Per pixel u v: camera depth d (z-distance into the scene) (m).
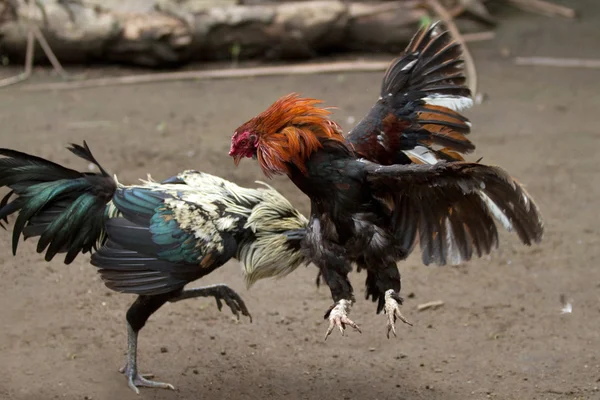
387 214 5.21
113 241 5.08
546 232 8.20
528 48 14.55
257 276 5.45
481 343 6.32
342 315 4.73
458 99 5.61
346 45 13.85
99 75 12.80
